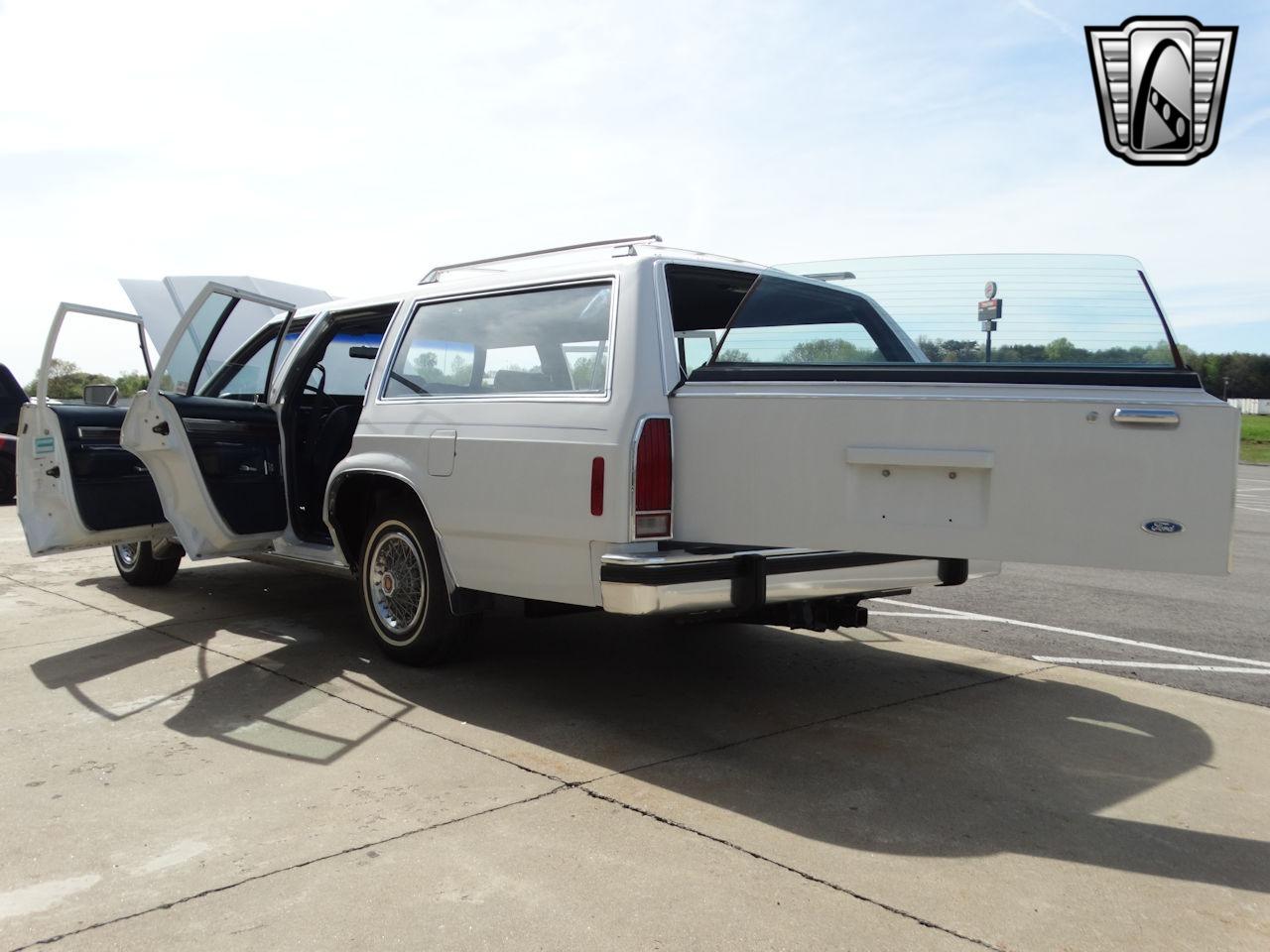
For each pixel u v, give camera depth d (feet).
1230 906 8.84
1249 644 19.31
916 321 11.53
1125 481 10.18
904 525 11.00
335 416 20.06
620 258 13.24
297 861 9.30
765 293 12.42
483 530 13.66
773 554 12.53
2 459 42.11
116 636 17.97
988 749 12.84
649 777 11.54
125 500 19.26
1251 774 12.10
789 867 9.36
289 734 12.83
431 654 15.65
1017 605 23.39
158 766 11.69
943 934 8.23
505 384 13.97
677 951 7.88
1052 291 10.80
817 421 11.35
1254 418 154.61
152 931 8.07
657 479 12.04
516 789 11.09
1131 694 15.55
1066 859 9.70
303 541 18.39
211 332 17.31
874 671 16.66
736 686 15.51
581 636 18.63
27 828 10.00
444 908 8.46
